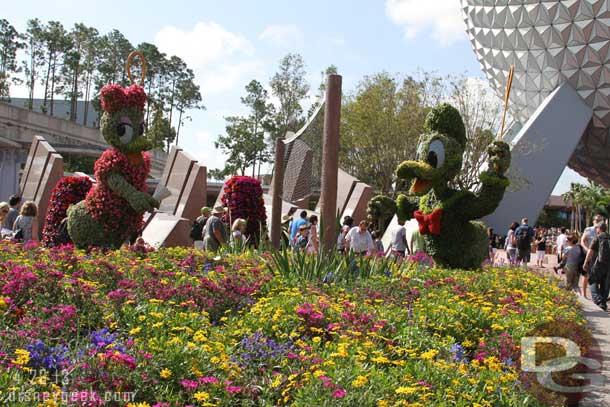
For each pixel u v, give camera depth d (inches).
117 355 150.8
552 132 1187.3
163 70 2650.1
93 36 2632.9
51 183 847.1
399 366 181.0
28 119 1859.0
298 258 342.0
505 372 189.3
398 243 556.1
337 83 390.6
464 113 1246.9
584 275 474.9
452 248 443.2
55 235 553.0
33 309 206.8
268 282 294.5
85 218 443.5
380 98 1418.6
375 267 355.9
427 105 1364.4
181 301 246.5
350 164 1494.8
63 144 1951.3
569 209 2755.9
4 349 162.2
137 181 449.7
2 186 1390.3
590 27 1163.9
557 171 1167.0
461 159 446.9
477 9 1337.4
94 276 274.2
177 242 622.2
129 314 208.5
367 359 185.3
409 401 149.9
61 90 2620.6
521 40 1269.7
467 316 248.2
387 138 1398.9
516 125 1489.9
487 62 1416.1
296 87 2174.0
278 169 535.2
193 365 159.2
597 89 1208.8
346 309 240.1
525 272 466.9
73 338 185.6
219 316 246.4
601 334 304.8
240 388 151.9
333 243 382.3
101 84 2566.4
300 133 521.0
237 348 192.4
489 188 431.5
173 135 2536.9
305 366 170.7
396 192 1346.0
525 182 1137.4
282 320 217.6
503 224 1147.3
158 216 717.9
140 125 450.3
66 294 218.1
